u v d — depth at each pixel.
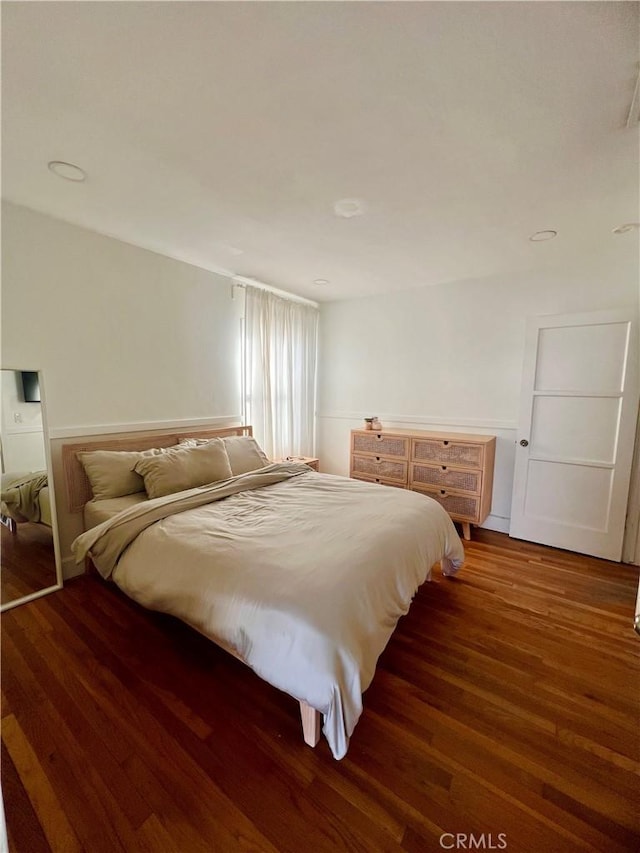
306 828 1.05
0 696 1.47
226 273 3.28
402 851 1.00
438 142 1.51
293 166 1.69
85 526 2.30
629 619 2.04
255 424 3.66
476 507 3.07
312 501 2.21
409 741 1.31
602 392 2.72
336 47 1.08
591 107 1.30
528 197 1.94
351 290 3.82
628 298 2.69
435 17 1.00
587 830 1.05
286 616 1.24
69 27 1.03
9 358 2.10
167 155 1.62
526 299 3.11
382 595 1.46
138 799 1.12
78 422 2.42
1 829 0.62
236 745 1.29
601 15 0.98
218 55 1.12
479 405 3.41
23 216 2.11
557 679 1.61
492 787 1.17
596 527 2.80
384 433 3.53
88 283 2.41
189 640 1.82
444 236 2.44
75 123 1.42
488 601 2.21
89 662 1.67
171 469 2.39
